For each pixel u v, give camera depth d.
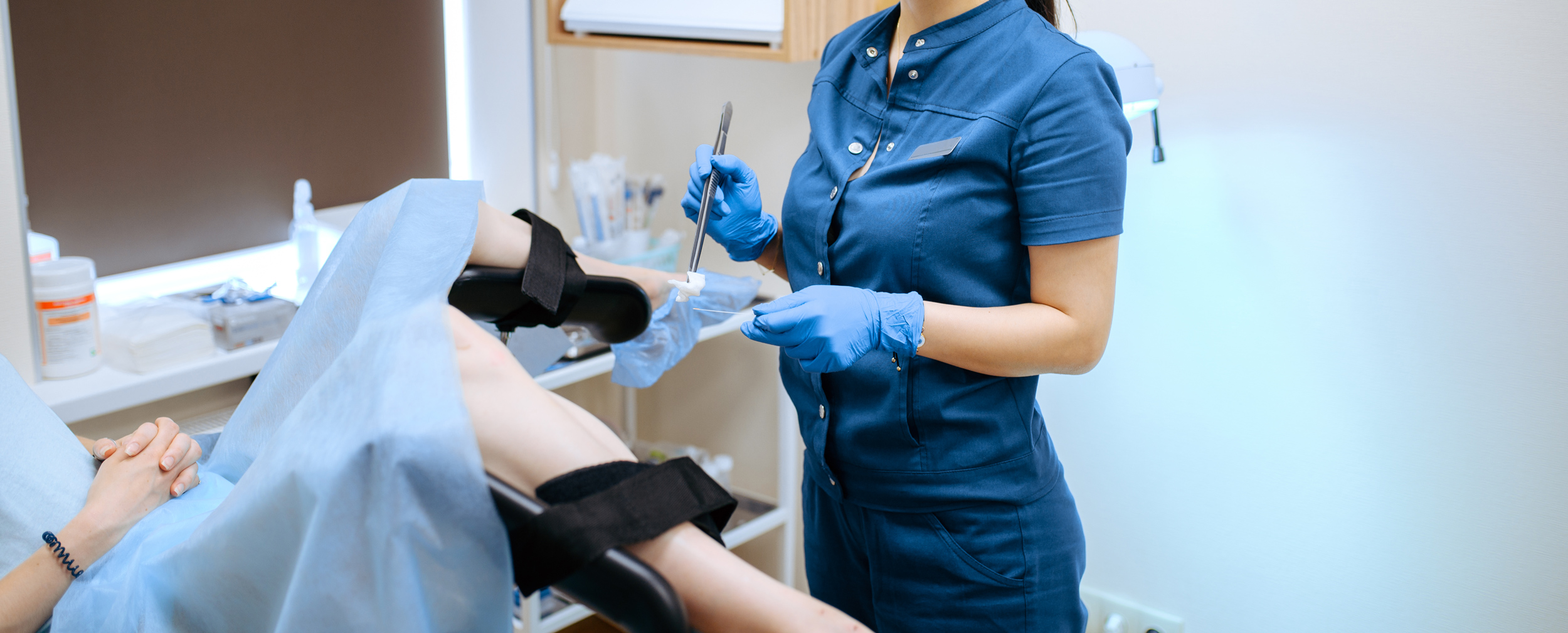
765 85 2.18
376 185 2.20
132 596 0.81
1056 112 1.10
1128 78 1.41
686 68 2.30
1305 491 1.82
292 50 2.00
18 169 1.45
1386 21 1.57
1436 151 1.58
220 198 1.97
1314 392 1.77
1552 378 1.58
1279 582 1.88
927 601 1.28
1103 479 2.01
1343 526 1.80
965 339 1.12
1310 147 1.67
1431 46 1.55
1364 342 1.71
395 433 0.65
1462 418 1.66
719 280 1.35
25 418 1.00
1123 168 1.12
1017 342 1.12
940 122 1.20
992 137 1.13
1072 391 2.00
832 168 1.26
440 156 2.30
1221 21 1.69
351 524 0.66
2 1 1.40
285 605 0.68
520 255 1.04
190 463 0.98
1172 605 2.00
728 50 1.86
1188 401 1.88
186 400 1.72
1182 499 1.94
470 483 0.64
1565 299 1.55
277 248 2.07
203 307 1.69
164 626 0.80
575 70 2.36
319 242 1.91
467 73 2.23
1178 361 1.87
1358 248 1.68
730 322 2.00
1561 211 1.52
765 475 2.42
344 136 2.12
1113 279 1.15
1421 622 1.78
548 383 1.84
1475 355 1.63
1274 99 1.68
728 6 1.85
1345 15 1.60
